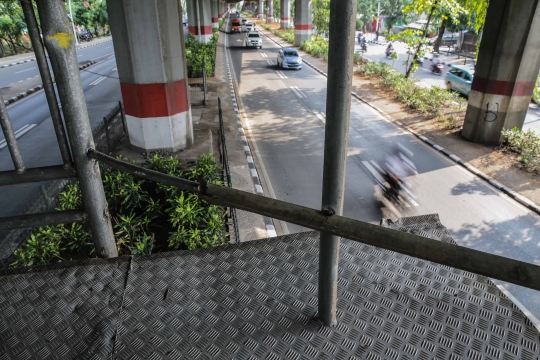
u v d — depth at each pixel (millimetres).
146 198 7102
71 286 2289
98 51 35906
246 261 2492
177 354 1890
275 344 1931
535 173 9555
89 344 1949
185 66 10008
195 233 5766
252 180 9305
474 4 13867
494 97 10875
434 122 13508
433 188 9000
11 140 1980
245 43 33469
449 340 1942
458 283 2309
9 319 2098
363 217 7809
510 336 1962
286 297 2215
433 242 1251
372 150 11234
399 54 32562
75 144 2023
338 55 1416
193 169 8586
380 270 2414
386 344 1926
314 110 15172
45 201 6383
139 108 9461
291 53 24078
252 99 16828
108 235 2406
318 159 10602
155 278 2352
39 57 1828
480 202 8391
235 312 2123
